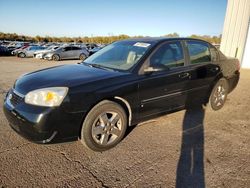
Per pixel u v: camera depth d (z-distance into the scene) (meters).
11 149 3.04
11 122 2.93
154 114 3.63
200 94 4.37
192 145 3.30
